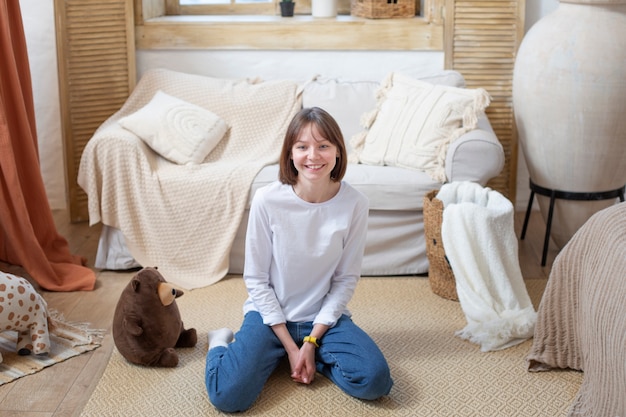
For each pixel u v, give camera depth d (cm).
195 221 336
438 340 285
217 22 401
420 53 403
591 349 234
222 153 368
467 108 338
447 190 321
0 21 314
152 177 335
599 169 339
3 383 255
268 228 254
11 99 323
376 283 335
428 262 339
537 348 264
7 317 262
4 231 339
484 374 261
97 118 402
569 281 254
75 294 323
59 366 267
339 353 248
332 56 405
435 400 246
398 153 345
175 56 407
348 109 374
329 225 253
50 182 423
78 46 391
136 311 261
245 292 326
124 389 252
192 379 258
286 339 252
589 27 328
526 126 349
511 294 294
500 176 411
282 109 378
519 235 391
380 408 241
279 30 400
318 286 260
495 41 397
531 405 243
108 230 346
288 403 244
